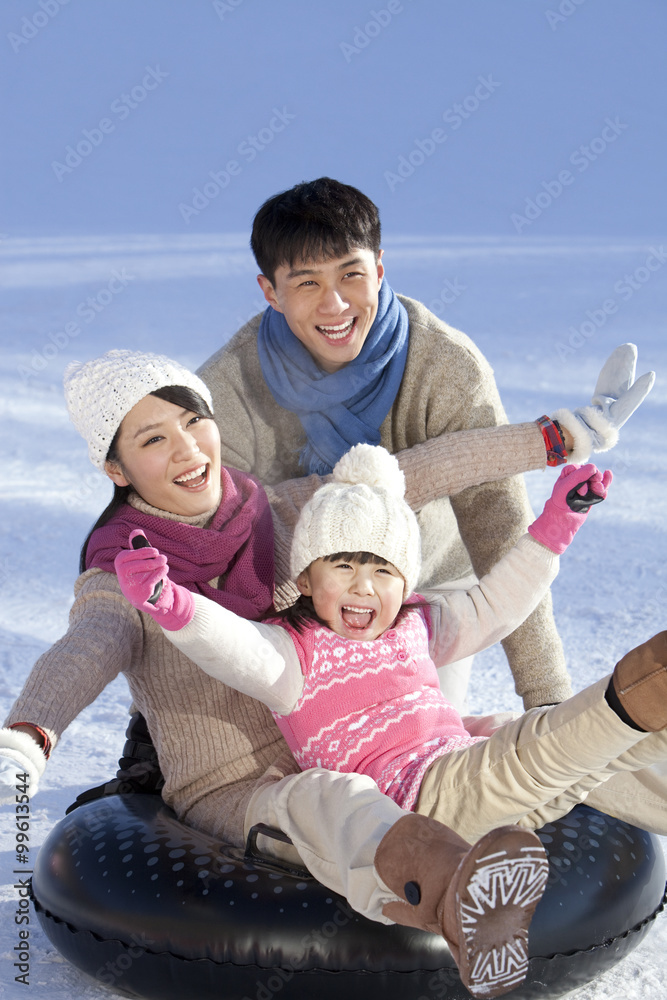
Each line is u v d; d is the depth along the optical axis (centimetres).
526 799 307
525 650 416
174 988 309
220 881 314
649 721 288
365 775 318
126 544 359
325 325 419
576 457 418
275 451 458
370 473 356
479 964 254
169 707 357
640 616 708
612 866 333
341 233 407
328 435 439
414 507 417
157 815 353
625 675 289
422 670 342
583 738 295
